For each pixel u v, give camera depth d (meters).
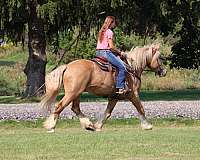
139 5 30.81
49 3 27.89
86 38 32.28
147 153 12.36
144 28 32.00
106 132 16.92
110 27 16.72
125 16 30.16
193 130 17.77
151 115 20.98
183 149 12.88
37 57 32.09
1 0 28.48
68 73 16.17
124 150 12.70
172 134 16.11
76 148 12.96
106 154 12.18
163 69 17.89
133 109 22.44
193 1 31.27
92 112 21.69
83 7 28.70
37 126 19.84
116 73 16.66
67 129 18.66
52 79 16.17
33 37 31.97
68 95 16.19
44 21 30.73
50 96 16.16
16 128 19.45
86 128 16.98
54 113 16.41
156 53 17.66
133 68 17.09
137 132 16.88
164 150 12.73
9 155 12.05
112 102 17.17
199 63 38.28
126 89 16.81
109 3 28.67
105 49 16.61
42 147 13.11
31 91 32.03
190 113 21.25
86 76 16.25
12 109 22.97
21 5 28.20
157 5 30.06
